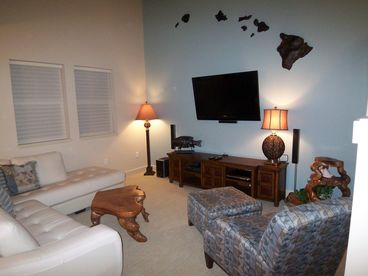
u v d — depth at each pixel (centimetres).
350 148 311
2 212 150
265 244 141
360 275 85
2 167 285
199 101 434
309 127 337
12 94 341
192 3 428
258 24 362
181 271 214
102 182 344
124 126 486
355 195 82
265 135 378
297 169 353
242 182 357
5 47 329
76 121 411
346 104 308
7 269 123
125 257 233
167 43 471
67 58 393
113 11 449
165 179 464
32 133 373
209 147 444
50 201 288
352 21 294
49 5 367
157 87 501
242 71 387
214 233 197
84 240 149
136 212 250
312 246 140
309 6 320
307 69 329
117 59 463
